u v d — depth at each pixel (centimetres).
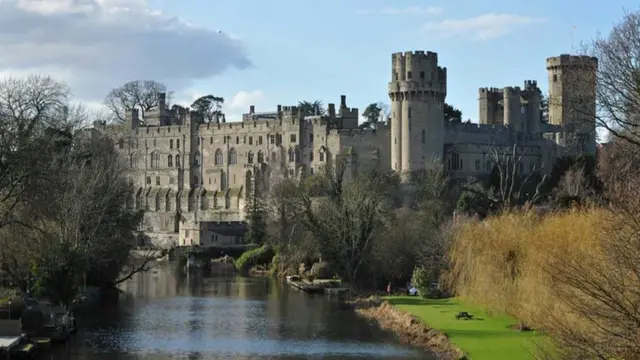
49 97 16788
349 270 12188
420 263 11575
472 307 9106
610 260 4381
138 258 17100
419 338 8025
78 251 8719
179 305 11006
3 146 8056
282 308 10725
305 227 13938
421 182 19225
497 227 8150
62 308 8575
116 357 7350
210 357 7406
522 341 7144
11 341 6956
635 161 8150
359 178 17050
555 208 9969
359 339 8212
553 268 5491
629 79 7856
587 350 4031
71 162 10994
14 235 8650
